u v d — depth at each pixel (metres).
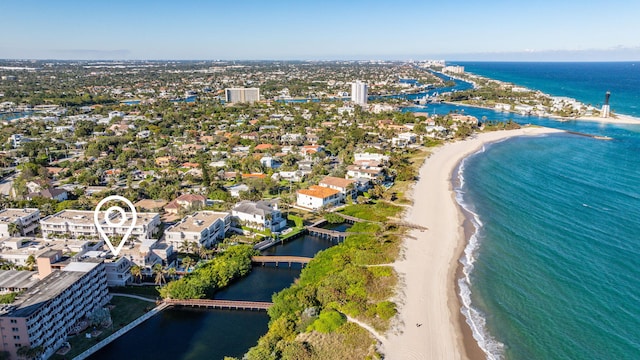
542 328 106.19
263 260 143.88
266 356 92.12
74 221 157.00
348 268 130.75
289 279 135.75
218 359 98.75
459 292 121.69
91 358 98.56
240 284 132.38
